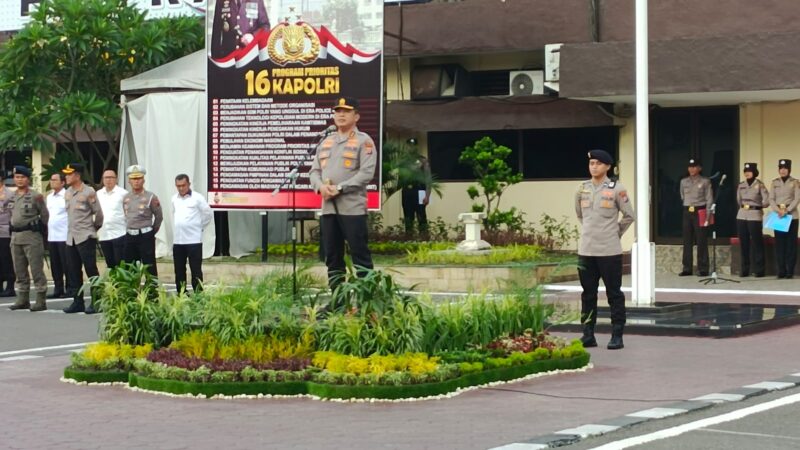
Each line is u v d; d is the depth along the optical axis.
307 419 9.98
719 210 24.39
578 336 15.30
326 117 22.34
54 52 26.16
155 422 9.98
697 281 22.19
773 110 23.80
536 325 12.77
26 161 30.17
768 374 12.16
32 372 13.12
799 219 22.53
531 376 12.01
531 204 25.83
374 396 10.70
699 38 21.62
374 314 11.31
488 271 20.73
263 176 22.80
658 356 13.52
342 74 22.17
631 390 11.29
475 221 22.59
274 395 11.02
